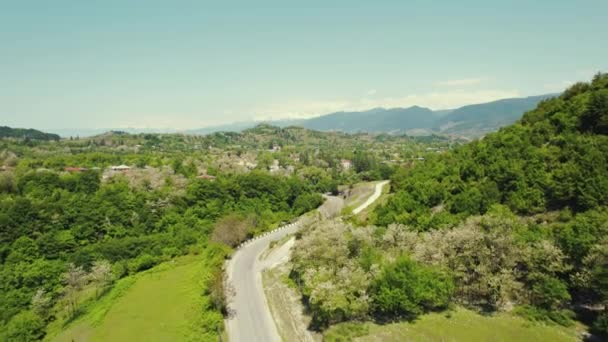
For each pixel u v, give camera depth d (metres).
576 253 46.22
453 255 51.28
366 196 132.62
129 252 101.56
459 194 70.88
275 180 158.38
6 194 127.56
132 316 62.62
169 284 76.94
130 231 116.12
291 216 137.12
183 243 107.19
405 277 48.00
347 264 57.66
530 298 47.53
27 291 85.56
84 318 65.88
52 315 73.69
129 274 89.44
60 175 152.12
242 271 82.12
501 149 75.50
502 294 46.38
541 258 46.59
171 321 59.56
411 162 186.00
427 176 88.75
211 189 140.25
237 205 140.25
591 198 54.09
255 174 157.25
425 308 49.81
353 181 196.38
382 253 58.88
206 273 73.44
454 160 90.44
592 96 68.12
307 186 172.88
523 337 41.84
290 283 71.25
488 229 52.28
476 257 50.88
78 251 100.62
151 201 130.38
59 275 90.06
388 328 46.22
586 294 46.88
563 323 43.34
